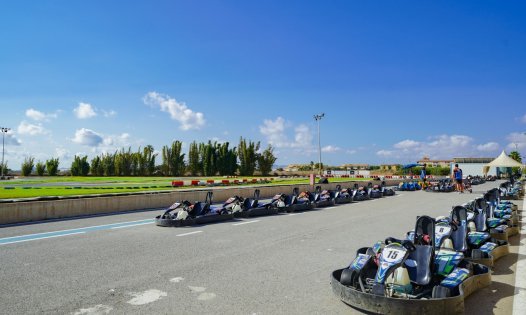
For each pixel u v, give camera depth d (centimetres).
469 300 564
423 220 631
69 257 817
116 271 708
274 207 1684
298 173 8488
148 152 8794
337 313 512
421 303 473
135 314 504
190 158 8456
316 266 755
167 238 1049
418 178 6025
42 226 1263
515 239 1051
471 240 812
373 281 551
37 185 3850
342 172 8269
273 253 868
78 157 8969
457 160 6950
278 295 582
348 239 1047
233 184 4097
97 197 1644
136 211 1739
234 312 512
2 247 920
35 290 598
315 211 1764
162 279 660
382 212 1719
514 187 2566
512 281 660
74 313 508
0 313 505
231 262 782
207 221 1362
